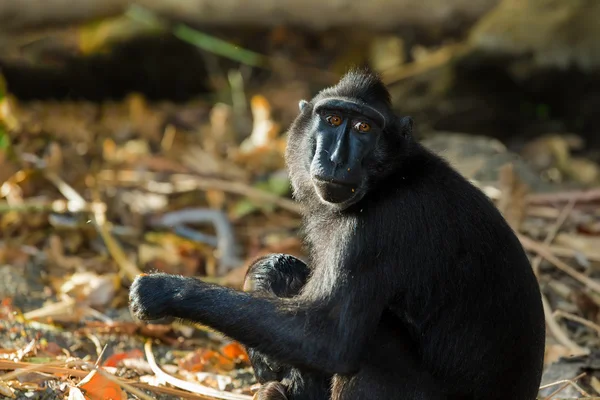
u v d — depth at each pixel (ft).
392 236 25.94
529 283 27.02
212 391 28.99
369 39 72.79
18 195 46.14
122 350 32.99
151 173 50.75
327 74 71.87
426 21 69.15
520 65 61.77
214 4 67.72
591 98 60.95
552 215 44.96
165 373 29.91
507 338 26.30
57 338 32.71
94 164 51.24
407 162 27.12
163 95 67.62
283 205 47.47
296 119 28.99
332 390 26.37
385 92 27.96
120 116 61.41
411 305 26.30
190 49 68.28
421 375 26.30
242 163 52.54
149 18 67.62
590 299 37.91
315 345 24.79
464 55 63.41
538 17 62.64
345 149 26.35
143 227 45.52
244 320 25.08
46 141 53.57
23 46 65.00
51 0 64.64
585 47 60.29
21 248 41.96
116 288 38.88
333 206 27.09
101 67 65.51
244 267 40.04
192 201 48.55
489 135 62.18
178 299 25.49
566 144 57.67
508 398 26.58
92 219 43.47
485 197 27.55
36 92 63.77
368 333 25.34
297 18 68.95
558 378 32.86
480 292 26.30
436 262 26.05
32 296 37.93
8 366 27.45
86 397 26.76
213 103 66.54
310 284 26.17
